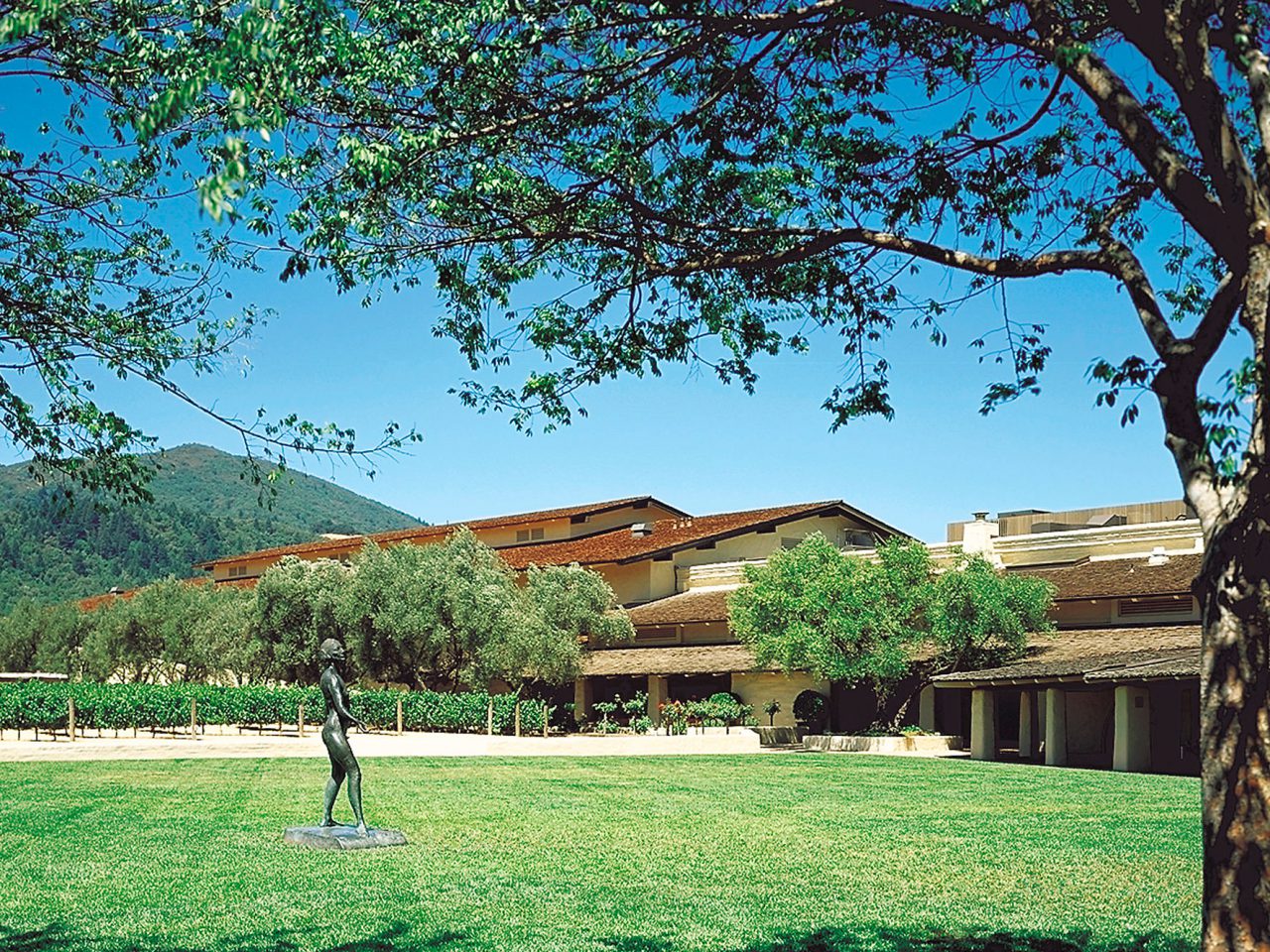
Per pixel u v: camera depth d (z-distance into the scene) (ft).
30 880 44.86
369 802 73.77
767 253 28.12
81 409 27.73
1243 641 18.89
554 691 167.73
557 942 35.04
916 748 129.08
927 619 126.31
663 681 155.02
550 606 154.30
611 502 201.87
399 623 148.56
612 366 31.50
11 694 124.98
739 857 52.29
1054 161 30.94
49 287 28.04
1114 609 128.16
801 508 183.01
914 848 55.11
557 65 27.04
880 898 42.55
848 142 30.40
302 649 156.66
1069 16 25.64
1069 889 44.78
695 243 29.40
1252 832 18.40
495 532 205.26
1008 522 168.14
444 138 26.07
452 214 28.27
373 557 155.43
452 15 24.88
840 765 108.68
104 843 54.60
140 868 47.65
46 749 114.21
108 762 105.81
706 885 45.16
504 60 25.70
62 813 66.59
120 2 24.12
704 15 25.73
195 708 131.85
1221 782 18.79
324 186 25.67
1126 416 21.45
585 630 157.69
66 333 27.66
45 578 447.83
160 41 24.61
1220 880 18.57
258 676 159.22
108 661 194.29
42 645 213.25
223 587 199.82
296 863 49.14
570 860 50.96
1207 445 18.38
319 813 67.05
